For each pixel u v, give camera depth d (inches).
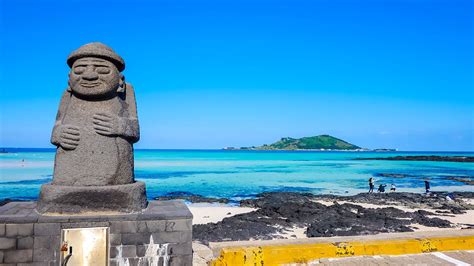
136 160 4183.1
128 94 339.6
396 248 280.1
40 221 277.7
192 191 1371.8
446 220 796.0
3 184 1425.9
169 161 3937.0
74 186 295.4
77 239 282.2
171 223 295.9
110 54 313.6
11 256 274.2
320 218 799.7
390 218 789.2
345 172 2425.0
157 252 293.0
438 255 280.2
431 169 2810.0
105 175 303.7
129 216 290.8
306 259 260.7
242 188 1478.8
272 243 284.0
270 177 1983.3
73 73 308.5
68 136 301.1
